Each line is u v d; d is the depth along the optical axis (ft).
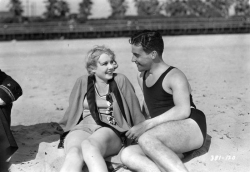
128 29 113.29
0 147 12.64
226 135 15.07
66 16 149.07
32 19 135.95
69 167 10.94
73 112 13.56
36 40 99.09
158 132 11.61
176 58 46.14
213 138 14.76
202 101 21.08
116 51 57.62
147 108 13.51
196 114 12.16
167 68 12.50
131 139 13.24
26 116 19.42
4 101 12.65
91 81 13.44
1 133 12.63
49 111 20.39
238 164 12.59
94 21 124.98
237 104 20.25
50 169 12.46
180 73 12.24
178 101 11.93
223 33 108.78
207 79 29.19
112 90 13.25
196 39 85.76
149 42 12.05
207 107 19.66
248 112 18.58
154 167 11.18
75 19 134.21
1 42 90.68
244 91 23.93
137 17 135.03
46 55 55.11
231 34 104.58
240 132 15.51
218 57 46.24
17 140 15.23
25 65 43.21
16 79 32.65
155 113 12.72
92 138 12.05
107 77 13.11
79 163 11.20
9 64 44.50
